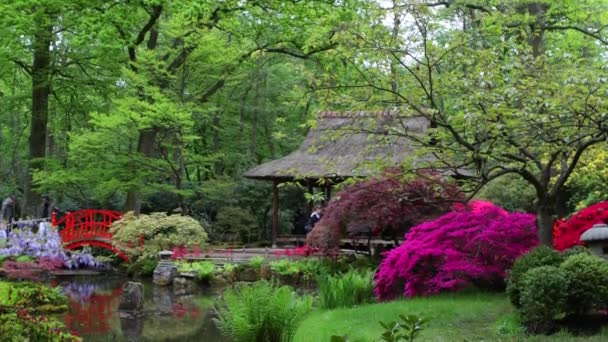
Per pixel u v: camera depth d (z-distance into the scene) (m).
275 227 20.58
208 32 20.77
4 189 29.61
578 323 7.62
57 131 26.39
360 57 7.86
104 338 10.66
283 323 8.16
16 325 7.15
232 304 8.42
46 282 18.14
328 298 10.73
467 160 8.30
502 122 7.50
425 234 10.58
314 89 8.35
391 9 7.70
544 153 8.82
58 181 21.00
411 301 9.96
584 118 7.42
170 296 15.56
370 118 8.85
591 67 7.82
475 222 10.27
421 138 8.68
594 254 8.68
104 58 21.67
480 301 9.60
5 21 17.22
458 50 8.45
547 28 16.62
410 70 7.89
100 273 19.88
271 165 20.23
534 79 7.64
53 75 22.91
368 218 13.60
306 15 19.58
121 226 19.81
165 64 20.78
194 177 34.78
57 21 20.86
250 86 28.14
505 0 10.82
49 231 19.86
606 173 13.41
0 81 29.67
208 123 27.75
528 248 9.93
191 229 19.36
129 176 21.11
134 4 18.75
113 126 19.34
